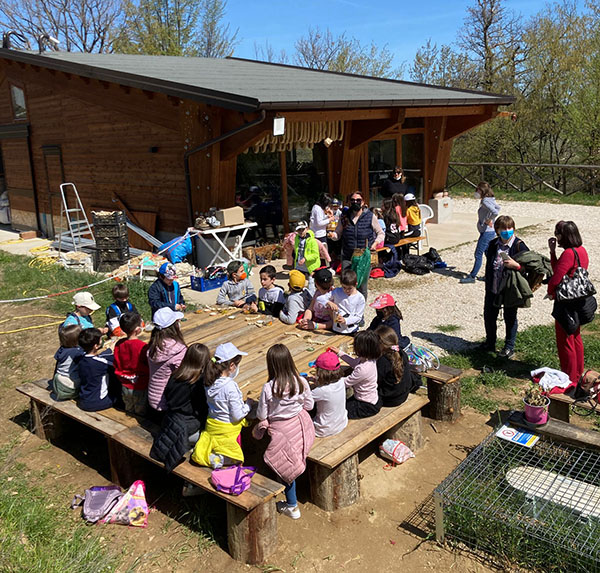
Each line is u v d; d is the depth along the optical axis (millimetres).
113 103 12641
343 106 10352
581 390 5203
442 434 5535
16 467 5266
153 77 10633
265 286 7160
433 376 5613
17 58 14211
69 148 14508
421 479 4863
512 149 25156
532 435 4715
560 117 22703
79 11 36469
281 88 11008
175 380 4367
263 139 11461
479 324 8148
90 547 4074
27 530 4270
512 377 6523
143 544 4227
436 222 15844
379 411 4973
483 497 4363
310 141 12250
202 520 4410
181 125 11148
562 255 5605
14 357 7828
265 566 3963
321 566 3949
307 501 4645
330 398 4508
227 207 11297
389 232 10719
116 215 11500
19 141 16453
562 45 23781
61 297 10000
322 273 6359
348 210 8438
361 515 4449
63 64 12711
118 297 6980
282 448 4227
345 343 6039
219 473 4062
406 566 3912
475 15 28078
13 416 6309
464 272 10812
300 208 13109
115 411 5176
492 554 3979
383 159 14719
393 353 4938
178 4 36000
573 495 4168
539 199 19359
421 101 12164
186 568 3979
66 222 15469
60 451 5586
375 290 9961
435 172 15750
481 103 13969
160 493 4844
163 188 12148
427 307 8984
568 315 5633
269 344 6090
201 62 16469
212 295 9906
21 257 13555
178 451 4262
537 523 4016
